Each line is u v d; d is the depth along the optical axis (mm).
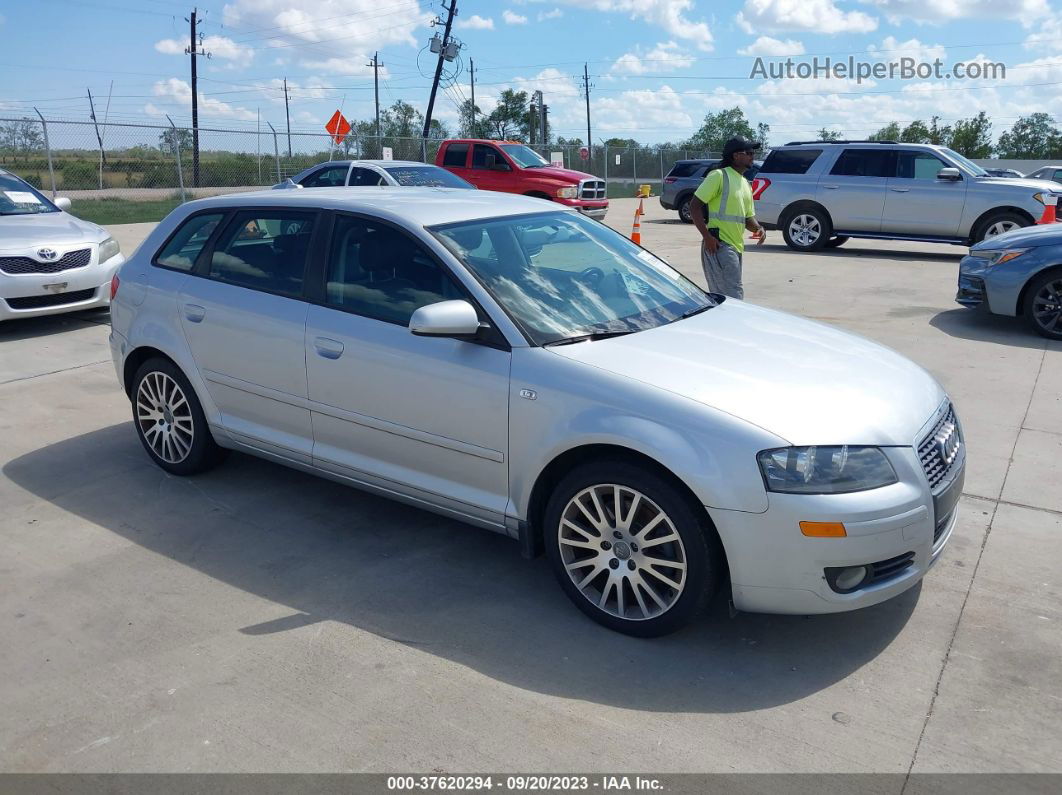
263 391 4621
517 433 3729
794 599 3305
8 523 4664
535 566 4227
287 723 3082
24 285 8516
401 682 3311
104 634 3639
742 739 2996
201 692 3252
